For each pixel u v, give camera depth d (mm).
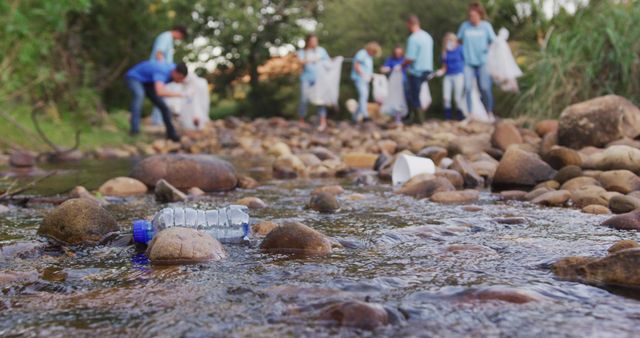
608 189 4906
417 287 2412
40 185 6316
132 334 1962
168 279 2602
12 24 9750
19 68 10945
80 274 2738
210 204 4977
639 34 9125
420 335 1902
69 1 10422
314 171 7410
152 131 14203
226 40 22625
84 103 13266
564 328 1955
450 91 15234
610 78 9375
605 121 6641
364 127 14984
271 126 16328
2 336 1975
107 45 15219
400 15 20672
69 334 1977
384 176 6754
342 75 22016
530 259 2863
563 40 10258
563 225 3768
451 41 14859
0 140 10227
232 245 3264
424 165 6234
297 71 24422
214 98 25375
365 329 1955
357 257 2961
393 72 15328
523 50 14023
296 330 1955
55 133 11438
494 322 2010
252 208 4695
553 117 9875
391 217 4203
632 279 2396
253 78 24531
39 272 2789
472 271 2656
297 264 2824
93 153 10398
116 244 3402
